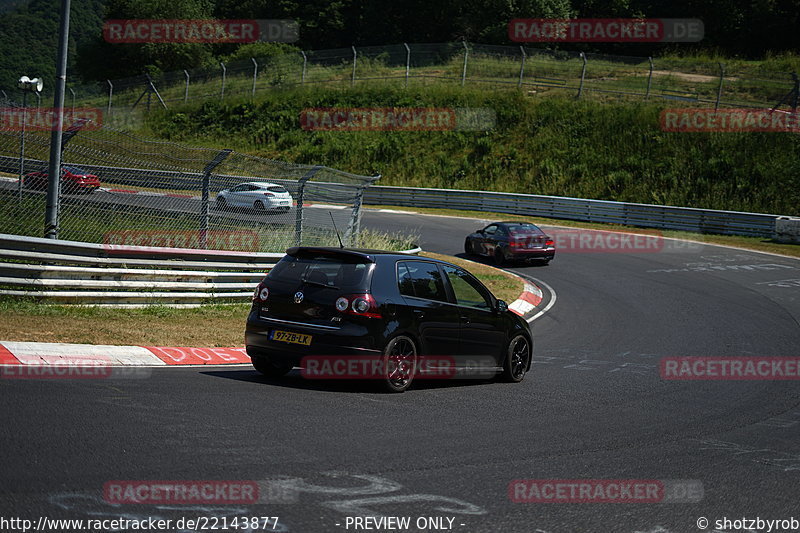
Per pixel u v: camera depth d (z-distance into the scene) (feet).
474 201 495.00
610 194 516.32
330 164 595.47
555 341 179.83
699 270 311.27
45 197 195.62
